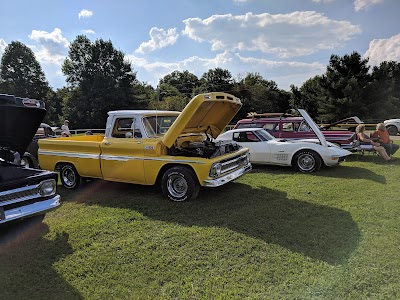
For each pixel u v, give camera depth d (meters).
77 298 2.71
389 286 2.69
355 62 32.31
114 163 5.80
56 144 6.57
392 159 8.97
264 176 7.21
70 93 40.62
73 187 6.44
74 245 3.73
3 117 3.94
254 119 11.00
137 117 5.69
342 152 7.62
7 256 3.50
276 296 2.62
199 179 5.09
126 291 2.78
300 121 10.17
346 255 3.26
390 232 3.79
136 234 4.00
